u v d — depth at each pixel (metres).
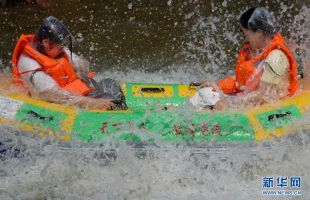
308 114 4.84
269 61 4.79
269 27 4.79
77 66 5.40
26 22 8.91
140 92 5.59
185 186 4.70
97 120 4.71
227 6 9.52
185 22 9.00
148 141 4.65
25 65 4.92
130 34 8.53
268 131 4.71
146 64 7.55
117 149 4.61
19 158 4.62
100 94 5.08
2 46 8.09
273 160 4.70
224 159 4.66
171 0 9.84
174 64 7.52
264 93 4.84
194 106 5.06
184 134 4.68
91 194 4.64
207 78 7.08
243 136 4.68
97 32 8.64
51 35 4.85
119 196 4.64
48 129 4.65
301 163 4.75
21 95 4.88
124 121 4.72
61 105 4.86
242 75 5.05
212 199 4.59
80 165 4.63
